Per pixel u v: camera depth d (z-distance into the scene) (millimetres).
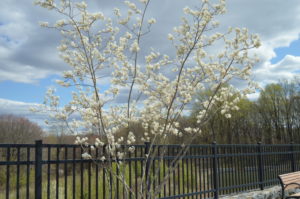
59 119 3709
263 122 36219
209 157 6555
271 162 8656
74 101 3691
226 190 7039
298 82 34625
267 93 36156
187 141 3959
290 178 6578
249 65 3719
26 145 3807
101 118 3611
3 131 20547
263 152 8328
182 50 3693
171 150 6168
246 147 7781
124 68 3771
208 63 3826
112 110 3975
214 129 29984
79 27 3580
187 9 3623
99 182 6977
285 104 35156
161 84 3828
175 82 3832
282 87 35469
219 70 3771
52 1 3379
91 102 3674
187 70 3938
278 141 35375
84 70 3643
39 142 3916
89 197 4277
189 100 3779
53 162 4027
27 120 21047
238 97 3867
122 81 3805
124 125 3898
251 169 7863
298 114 34094
